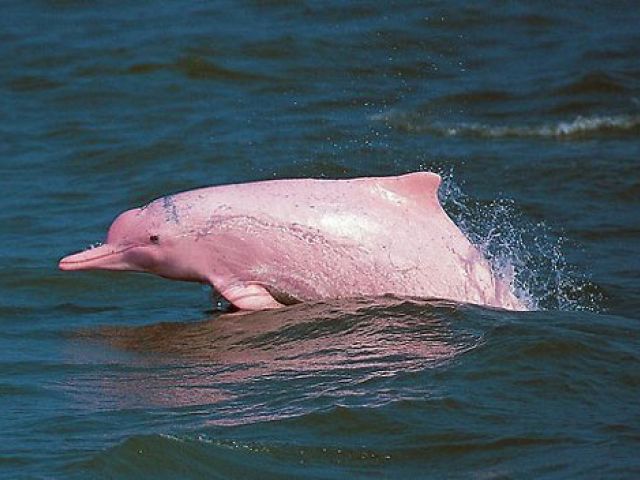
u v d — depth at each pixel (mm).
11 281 60656
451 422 41750
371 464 39531
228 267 53500
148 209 54438
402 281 52938
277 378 46500
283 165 79062
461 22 106562
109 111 90688
